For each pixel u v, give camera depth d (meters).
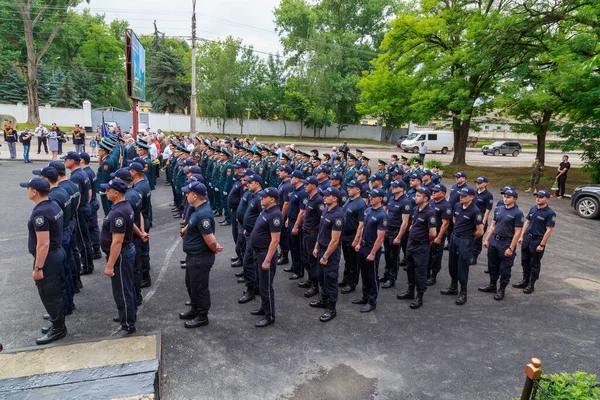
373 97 24.05
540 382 3.03
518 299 6.61
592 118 15.95
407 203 6.69
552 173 22.28
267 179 11.45
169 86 43.84
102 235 4.72
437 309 6.14
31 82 33.47
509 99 17.33
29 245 4.57
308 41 42.69
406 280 7.44
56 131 20.36
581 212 13.08
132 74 13.70
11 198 11.82
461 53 19.14
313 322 5.53
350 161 13.72
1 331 4.83
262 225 5.24
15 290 5.99
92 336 4.84
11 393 3.31
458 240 6.39
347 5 47.84
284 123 46.44
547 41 17.52
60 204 5.14
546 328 5.59
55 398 3.24
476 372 4.46
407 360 4.66
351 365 4.51
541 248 6.70
